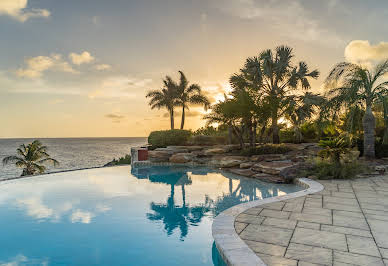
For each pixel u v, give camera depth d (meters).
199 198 8.78
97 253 4.76
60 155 88.44
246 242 4.23
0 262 4.46
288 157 15.55
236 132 20.75
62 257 4.62
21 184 11.63
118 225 6.21
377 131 16.05
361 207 6.22
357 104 14.14
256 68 21.12
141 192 9.82
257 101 18.17
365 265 3.44
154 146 23.41
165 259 4.52
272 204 6.52
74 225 6.22
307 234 4.54
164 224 6.27
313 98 18.80
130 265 4.33
